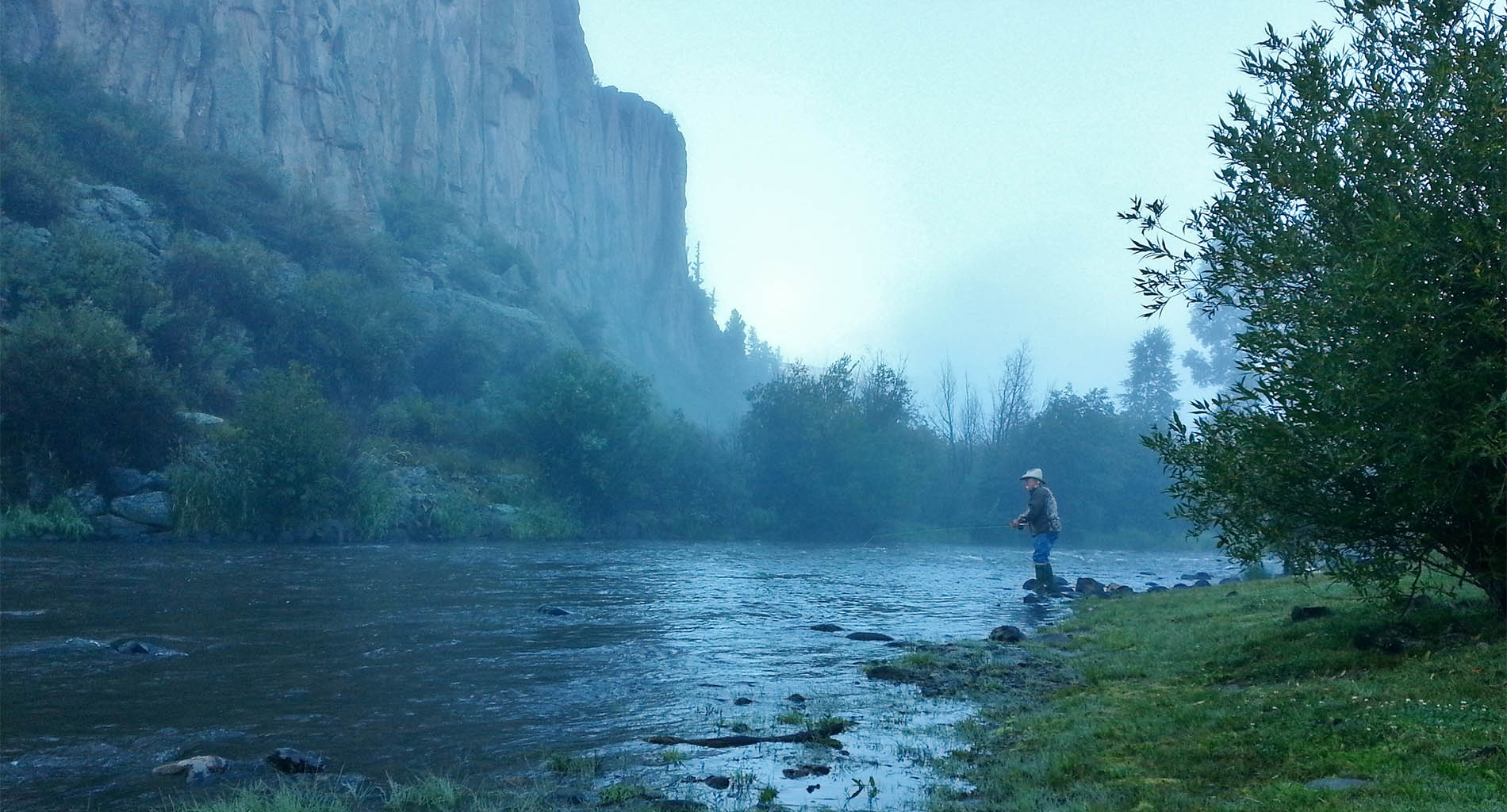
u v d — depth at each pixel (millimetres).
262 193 62062
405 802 5172
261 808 4922
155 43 63906
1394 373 6910
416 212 75125
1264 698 6543
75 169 50344
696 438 55031
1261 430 7543
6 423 29984
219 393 41531
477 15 89562
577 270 103125
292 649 10281
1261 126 8156
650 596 17172
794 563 28719
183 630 11422
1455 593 8680
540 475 46062
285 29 70312
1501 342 6836
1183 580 24547
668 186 127750
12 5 58656
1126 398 89438
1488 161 6840
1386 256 6809
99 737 6543
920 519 64312
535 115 97125
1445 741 4941
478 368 58750
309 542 31391
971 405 74000
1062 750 5988
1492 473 6945
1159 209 8469
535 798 5289
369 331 51281
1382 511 7523
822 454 54969
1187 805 4664
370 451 39438
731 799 5293
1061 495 65250
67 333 31500
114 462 31891
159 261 48406
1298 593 12664
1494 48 7039
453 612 13719
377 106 77000
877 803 5180
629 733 6922
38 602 13789
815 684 8906
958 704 7918
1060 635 11914
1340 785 4574
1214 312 8469
